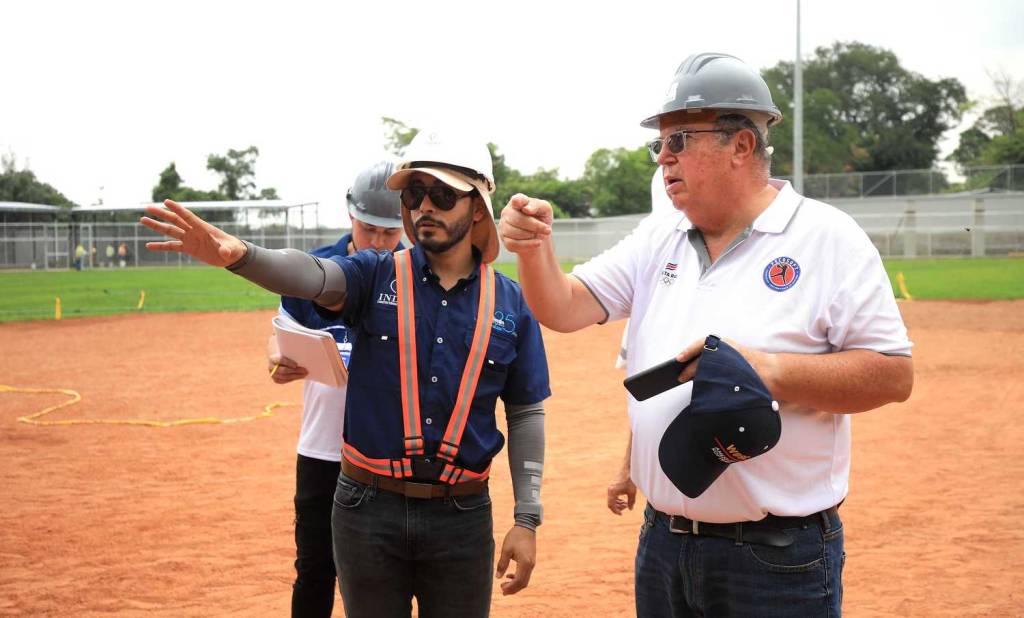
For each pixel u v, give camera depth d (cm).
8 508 845
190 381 1608
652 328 339
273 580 662
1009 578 646
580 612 602
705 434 295
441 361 381
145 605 616
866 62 9419
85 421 1256
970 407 1275
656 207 571
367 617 383
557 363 1852
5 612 602
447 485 377
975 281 3475
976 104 9244
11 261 6994
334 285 376
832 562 322
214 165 10094
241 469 1000
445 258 394
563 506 851
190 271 6331
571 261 6166
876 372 303
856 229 317
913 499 845
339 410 463
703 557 323
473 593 389
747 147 319
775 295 315
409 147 385
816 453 317
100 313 2962
